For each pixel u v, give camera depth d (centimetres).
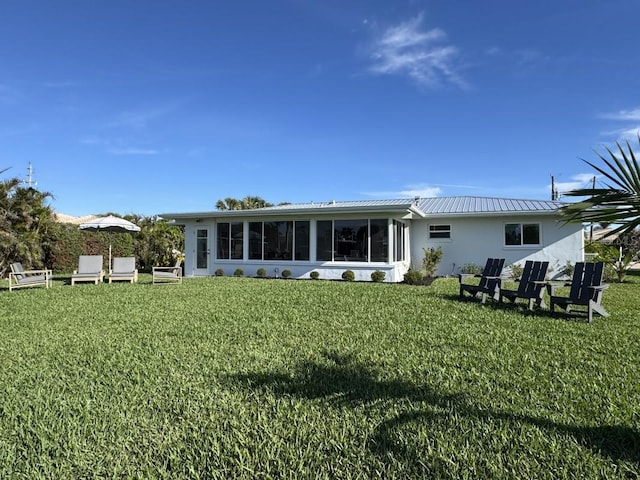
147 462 276
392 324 695
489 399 371
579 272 782
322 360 495
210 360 495
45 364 480
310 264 1630
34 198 1747
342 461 273
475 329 655
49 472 265
